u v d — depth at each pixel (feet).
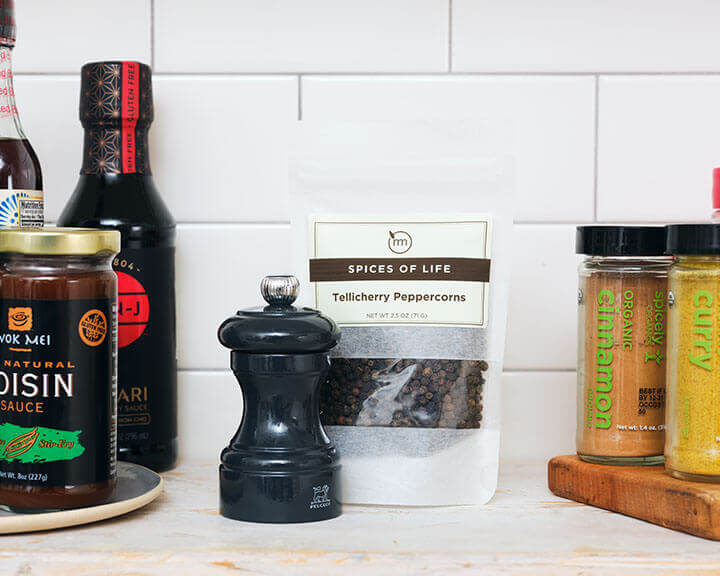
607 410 2.36
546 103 2.95
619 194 2.96
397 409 2.36
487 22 2.93
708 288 2.11
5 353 2.04
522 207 2.97
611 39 2.94
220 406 2.98
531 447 2.99
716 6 2.93
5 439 2.05
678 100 2.95
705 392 2.12
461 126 2.49
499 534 2.11
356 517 2.25
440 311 2.38
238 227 2.96
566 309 2.97
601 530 2.14
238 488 2.19
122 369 2.59
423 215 2.39
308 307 2.37
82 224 2.53
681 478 2.18
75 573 1.94
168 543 2.02
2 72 2.47
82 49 2.95
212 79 2.95
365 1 2.93
